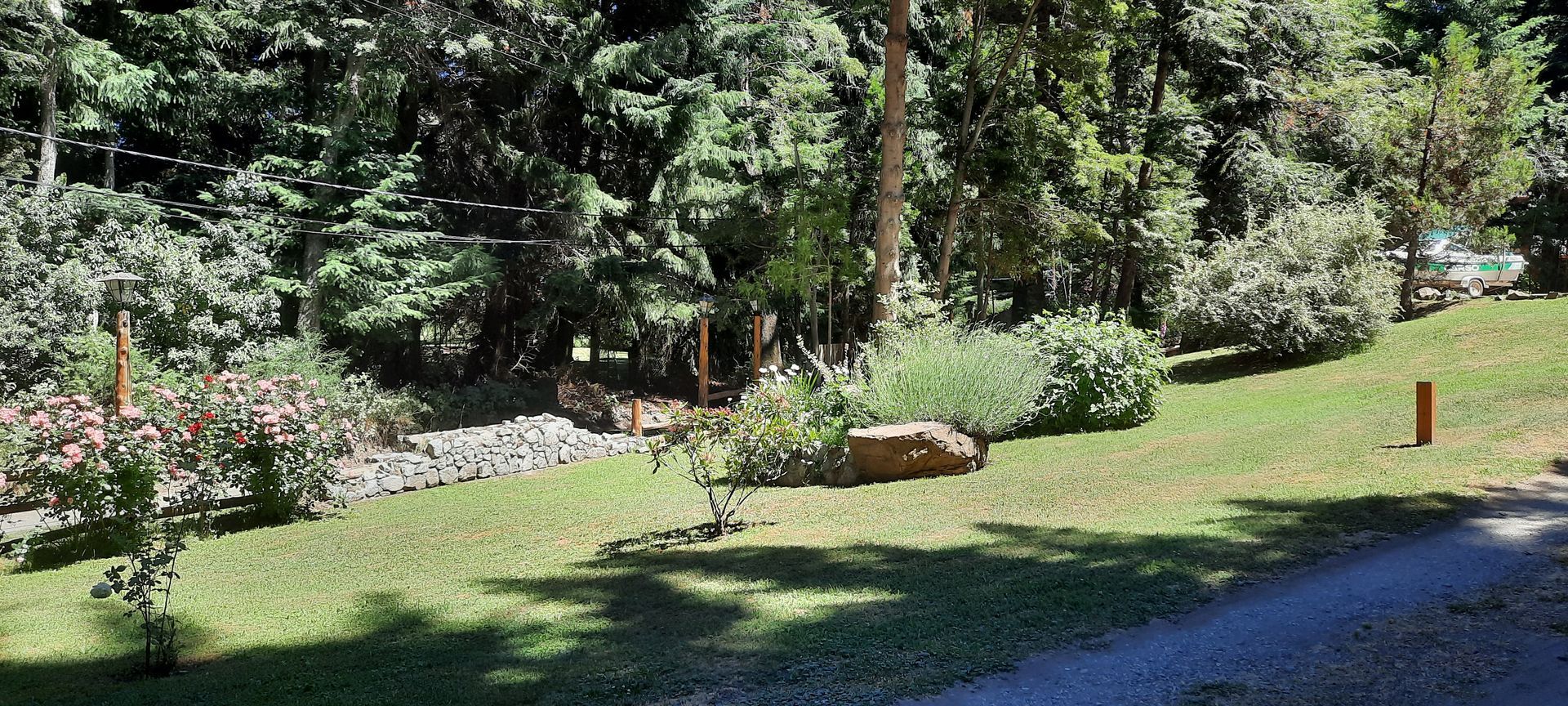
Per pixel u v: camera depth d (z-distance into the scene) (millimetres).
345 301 23469
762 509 11086
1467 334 19797
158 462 11727
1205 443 12469
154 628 7223
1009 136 27188
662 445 9992
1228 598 6129
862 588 6863
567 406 30703
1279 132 29047
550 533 11133
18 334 16797
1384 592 6133
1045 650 5324
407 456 17016
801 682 4941
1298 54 29125
